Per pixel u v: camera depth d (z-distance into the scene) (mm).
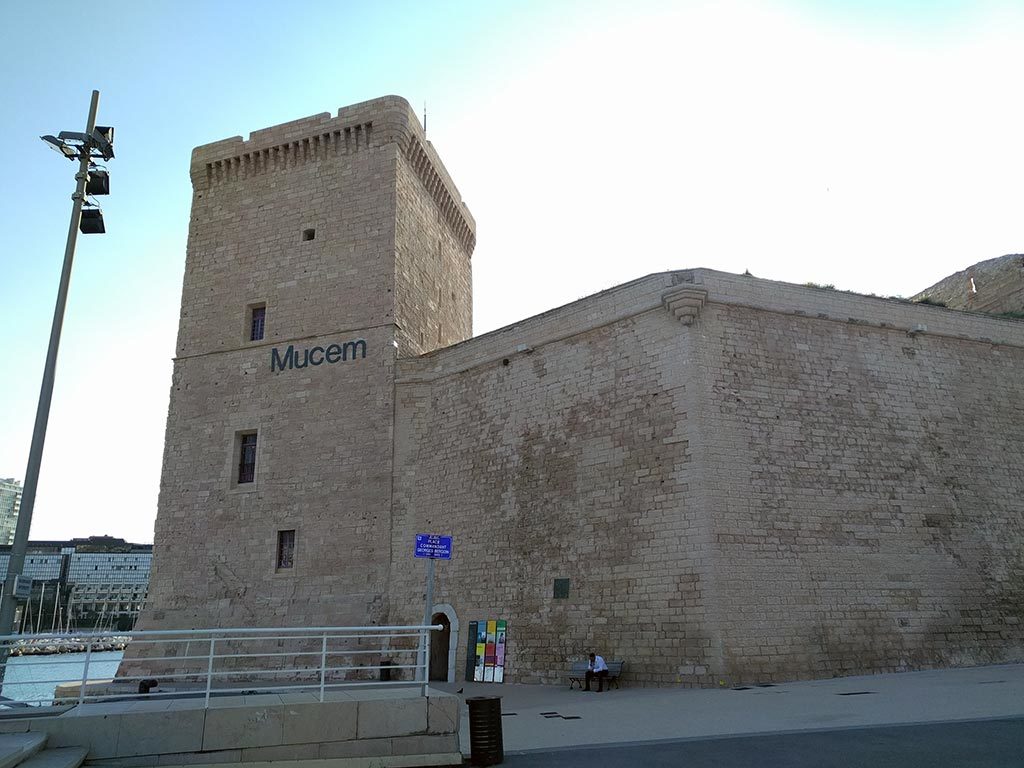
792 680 19250
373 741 11117
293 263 33531
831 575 21062
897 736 10539
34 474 14719
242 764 10641
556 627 22797
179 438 32469
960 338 25906
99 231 17062
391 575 27406
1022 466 25125
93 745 10352
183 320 34469
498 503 25766
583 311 25266
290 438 30703
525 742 12070
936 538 22781
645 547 21453
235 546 29953
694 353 22078
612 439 23297
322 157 34812
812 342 23719
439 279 37625
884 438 23422
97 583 163000
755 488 21203
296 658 27391
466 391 28219
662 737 11672
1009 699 13391
